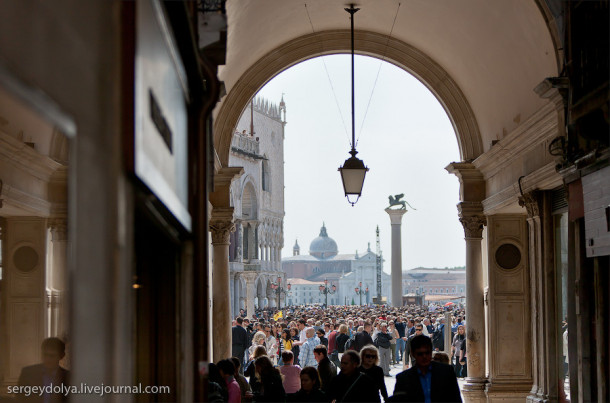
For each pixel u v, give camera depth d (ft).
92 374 11.43
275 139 413.80
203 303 20.33
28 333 29.32
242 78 66.28
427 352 30.68
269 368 41.63
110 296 11.42
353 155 60.13
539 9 45.16
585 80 38.78
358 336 82.84
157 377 19.11
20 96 11.76
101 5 11.67
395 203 213.46
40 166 28.55
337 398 36.60
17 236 30.14
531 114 54.85
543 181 51.90
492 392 65.31
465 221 67.67
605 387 38.60
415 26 64.13
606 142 35.45
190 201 20.95
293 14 62.13
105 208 11.50
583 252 41.42
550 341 54.65
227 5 48.49
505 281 66.28
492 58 58.18
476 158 66.23
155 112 13.99
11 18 11.76
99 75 11.64
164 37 15.23
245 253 375.86
